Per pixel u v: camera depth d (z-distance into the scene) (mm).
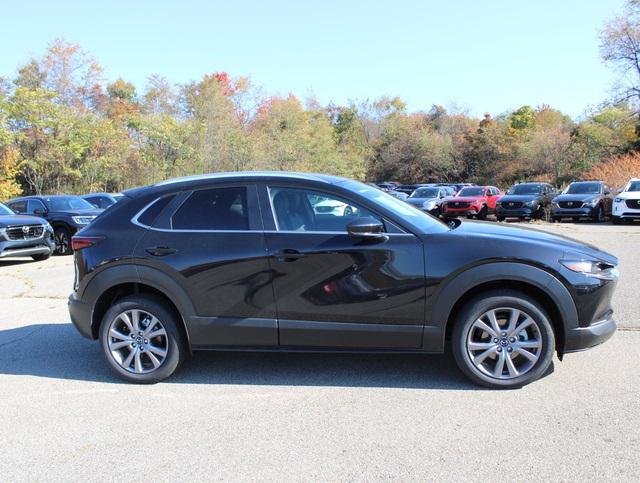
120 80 55812
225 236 4246
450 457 3078
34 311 7125
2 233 11211
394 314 4027
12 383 4516
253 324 4184
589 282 3900
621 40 30703
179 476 2967
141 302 4379
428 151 55281
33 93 28250
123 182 33594
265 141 43500
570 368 4430
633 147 36062
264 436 3418
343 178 4805
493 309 3988
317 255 4074
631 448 3117
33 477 3008
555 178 43219
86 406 3996
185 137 37219
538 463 2980
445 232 4113
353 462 3057
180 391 4246
